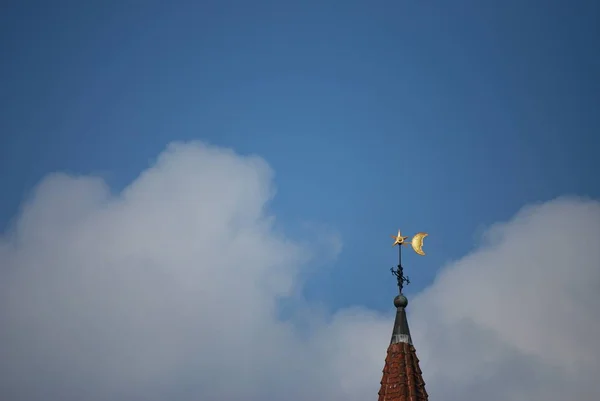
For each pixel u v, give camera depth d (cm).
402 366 6056
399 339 6234
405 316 6347
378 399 6016
